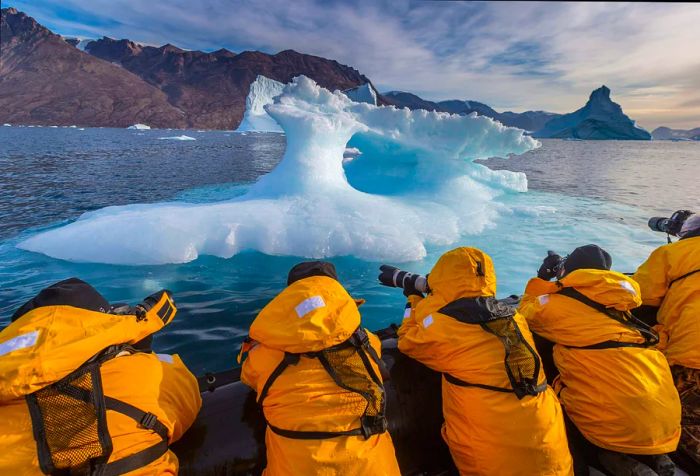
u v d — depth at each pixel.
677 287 2.00
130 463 1.14
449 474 1.83
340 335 1.37
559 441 1.50
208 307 4.16
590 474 1.82
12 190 11.14
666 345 2.00
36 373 1.04
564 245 6.33
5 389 1.02
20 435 1.06
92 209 8.92
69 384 1.10
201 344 3.49
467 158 9.66
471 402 1.53
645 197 11.46
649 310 2.24
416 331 1.76
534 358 1.55
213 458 1.50
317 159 7.57
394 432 1.77
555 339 1.84
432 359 1.68
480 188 9.64
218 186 12.56
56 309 1.16
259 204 6.63
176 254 5.28
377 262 5.56
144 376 1.28
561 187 13.55
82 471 1.08
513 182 10.99
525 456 1.45
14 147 28.61
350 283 4.82
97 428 1.10
